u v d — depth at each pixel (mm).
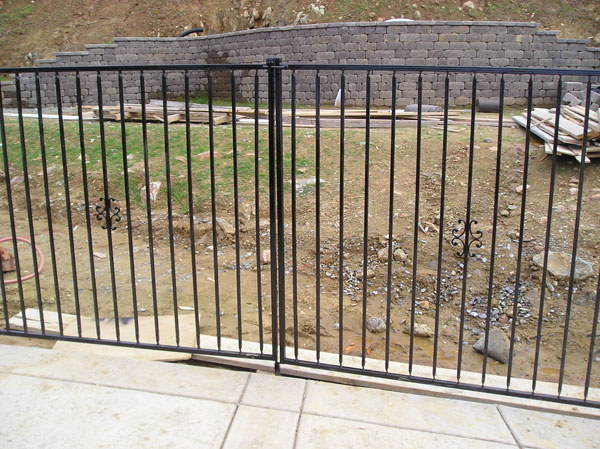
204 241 6258
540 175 7156
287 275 5578
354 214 6477
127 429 2562
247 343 3551
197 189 7148
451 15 17688
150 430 2559
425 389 2988
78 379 2992
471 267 5488
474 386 2854
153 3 21453
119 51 17094
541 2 18438
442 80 14203
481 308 5016
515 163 7547
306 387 2969
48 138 9406
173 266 3121
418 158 2746
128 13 21172
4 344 3432
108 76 17047
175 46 17500
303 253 5953
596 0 18219
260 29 15688
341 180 2848
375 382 3045
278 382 3018
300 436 2531
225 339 3629
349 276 5535
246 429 2578
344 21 17766
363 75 14438
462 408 2811
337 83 14734
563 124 7535
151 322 3936
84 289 5035
